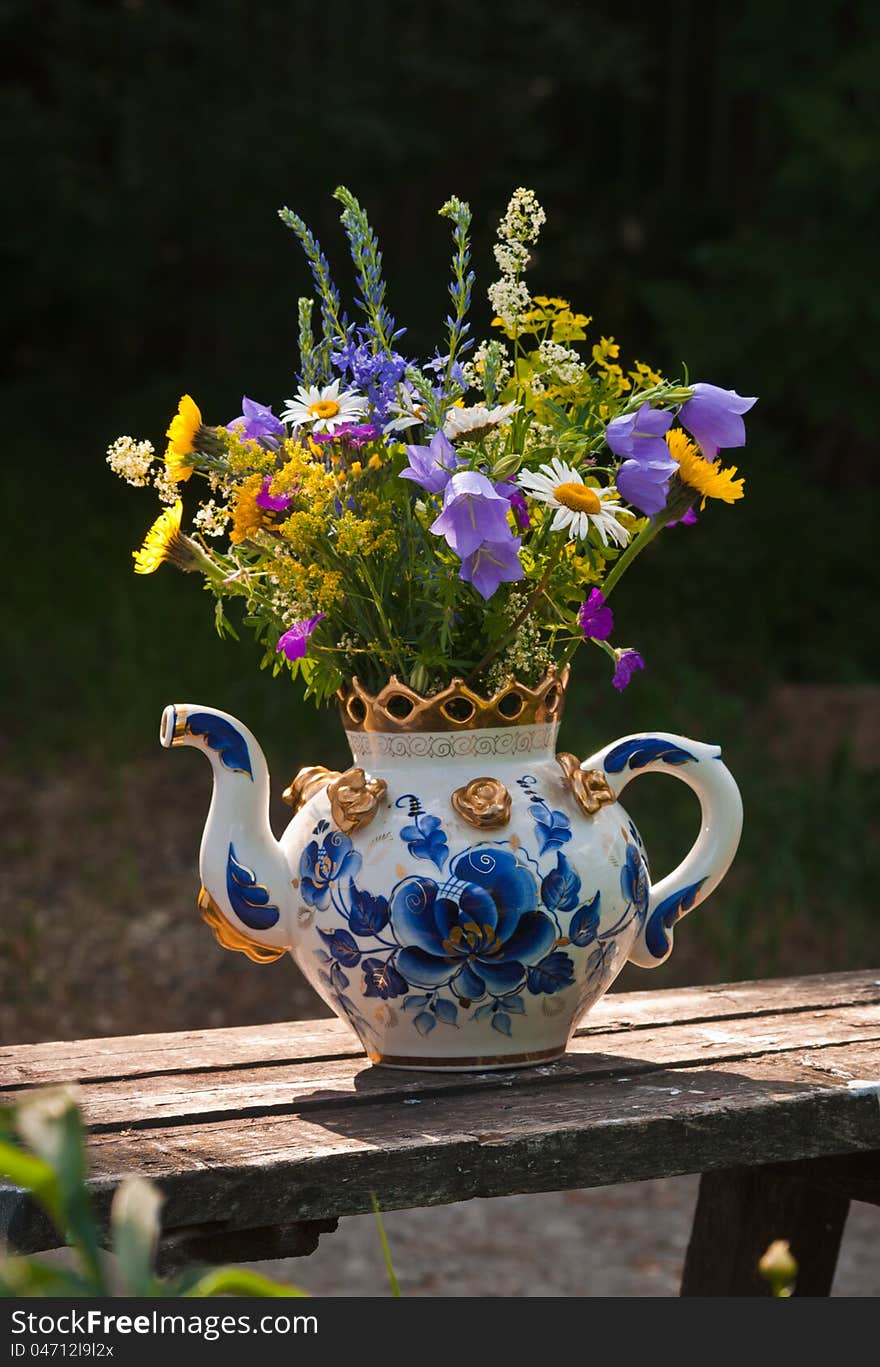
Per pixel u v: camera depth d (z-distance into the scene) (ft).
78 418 28.27
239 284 27.68
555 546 4.84
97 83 27.63
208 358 29.30
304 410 4.92
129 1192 1.82
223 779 5.10
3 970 14.15
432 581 4.82
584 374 5.10
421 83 26.66
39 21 28.17
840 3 24.85
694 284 28.55
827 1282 6.97
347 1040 5.60
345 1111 4.66
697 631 22.45
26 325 30.04
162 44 28.22
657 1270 10.48
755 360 24.61
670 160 29.99
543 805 4.91
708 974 14.70
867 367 23.71
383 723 4.96
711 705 19.62
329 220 27.37
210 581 5.11
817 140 23.16
